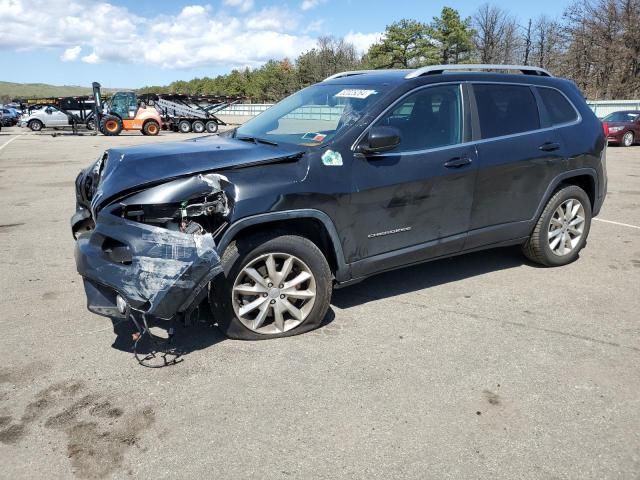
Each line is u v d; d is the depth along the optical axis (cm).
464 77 457
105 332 398
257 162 362
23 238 665
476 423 293
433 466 260
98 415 298
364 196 395
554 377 340
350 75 508
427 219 434
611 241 653
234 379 334
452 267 550
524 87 496
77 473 254
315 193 372
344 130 397
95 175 397
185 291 325
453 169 436
